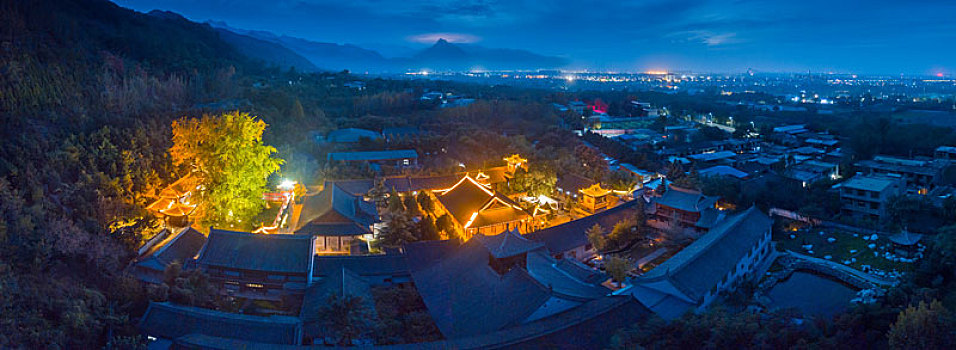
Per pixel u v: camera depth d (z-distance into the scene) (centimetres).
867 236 6231
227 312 4281
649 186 8969
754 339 3516
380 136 11850
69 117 7788
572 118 15500
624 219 6619
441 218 6812
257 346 3650
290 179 8162
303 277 4875
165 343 3756
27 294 3775
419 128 12912
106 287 4491
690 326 3691
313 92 16525
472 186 7425
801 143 14025
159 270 4788
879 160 10538
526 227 6975
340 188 7425
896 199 6962
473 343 3644
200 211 6431
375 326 4022
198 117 9425
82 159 6694
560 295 4122
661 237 6488
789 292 5178
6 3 9825
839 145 13538
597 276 5212
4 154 6116
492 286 4462
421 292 4762
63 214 5366
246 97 12475
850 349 3547
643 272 5550
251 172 6556
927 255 5334
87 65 10375
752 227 5744
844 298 4941
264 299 4838
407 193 8106
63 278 4312
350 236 6075
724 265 4888
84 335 3656
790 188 8319
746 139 14425
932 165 9650
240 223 6419
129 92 9681
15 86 7475
